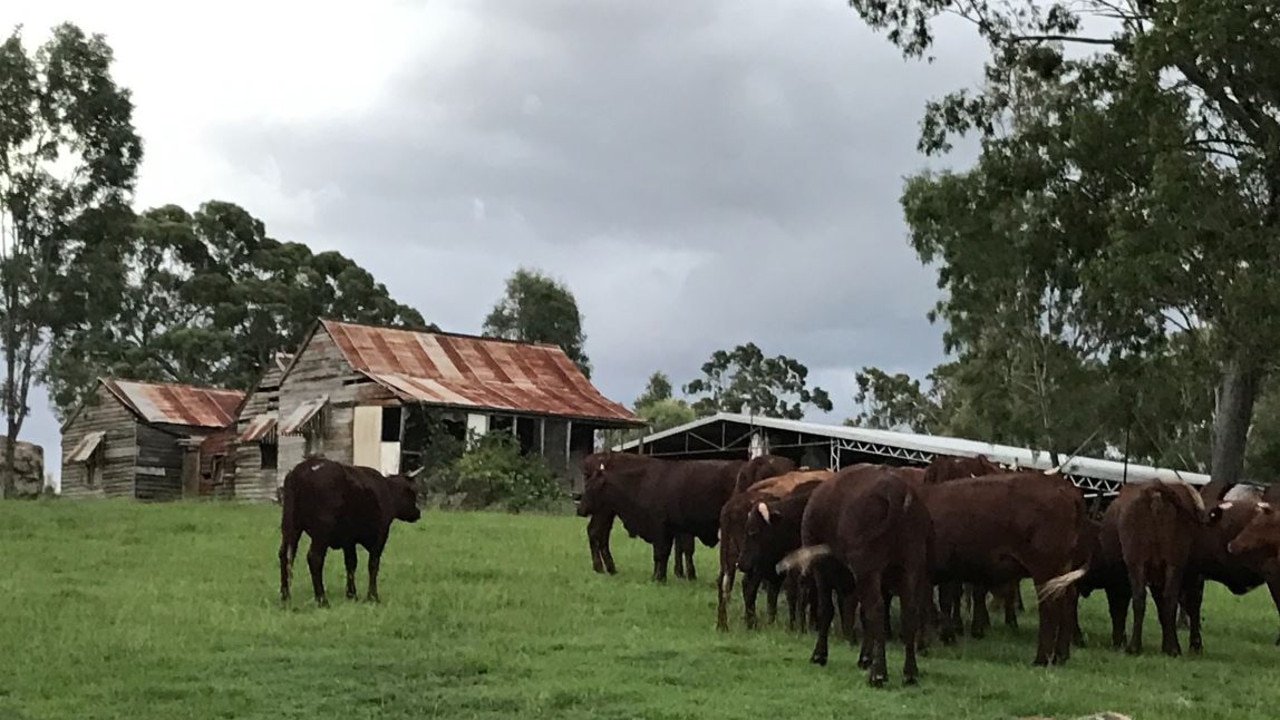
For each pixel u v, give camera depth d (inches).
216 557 880.9
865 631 544.4
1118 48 1307.8
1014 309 1633.9
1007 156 1315.2
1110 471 1701.5
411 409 1674.5
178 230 3228.3
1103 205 1272.1
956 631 666.8
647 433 2144.4
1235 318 1080.2
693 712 462.6
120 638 576.1
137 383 2272.4
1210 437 2119.8
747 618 656.4
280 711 459.8
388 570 818.8
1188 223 1079.0
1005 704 489.4
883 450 1877.5
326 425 1756.9
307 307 3250.5
